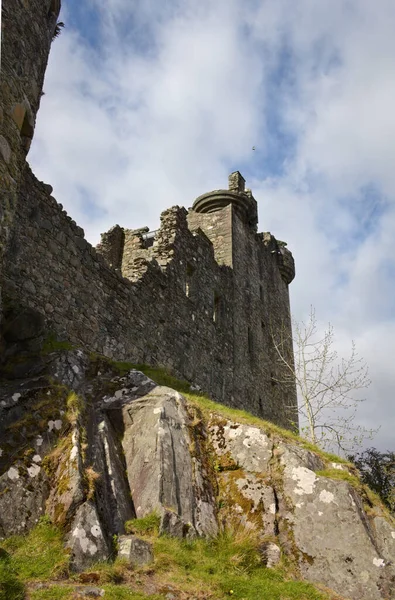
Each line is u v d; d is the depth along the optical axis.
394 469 17.02
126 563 5.88
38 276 10.17
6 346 8.60
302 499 8.04
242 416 9.92
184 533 6.86
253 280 23.17
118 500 6.79
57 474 6.55
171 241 16.48
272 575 6.90
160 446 7.70
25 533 5.86
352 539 7.49
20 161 8.21
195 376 16.02
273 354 23.47
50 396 7.46
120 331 12.52
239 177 23.78
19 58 8.48
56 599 4.97
